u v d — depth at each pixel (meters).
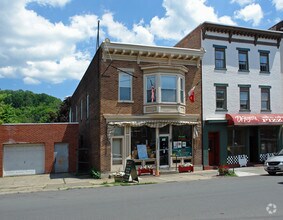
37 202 11.83
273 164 19.66
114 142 21.05
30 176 21.66
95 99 22.19
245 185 14.90
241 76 25.56
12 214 9.68
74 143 23.73
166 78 21.92
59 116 49.00
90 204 10.93
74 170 23.61
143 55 21.89
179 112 22.00
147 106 21.64
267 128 26.52
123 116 21.06
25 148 22.86
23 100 88.81
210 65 24.42
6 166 22.25
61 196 13.21
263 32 26.34
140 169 20.77
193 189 14.05
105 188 15.69
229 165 24.34
